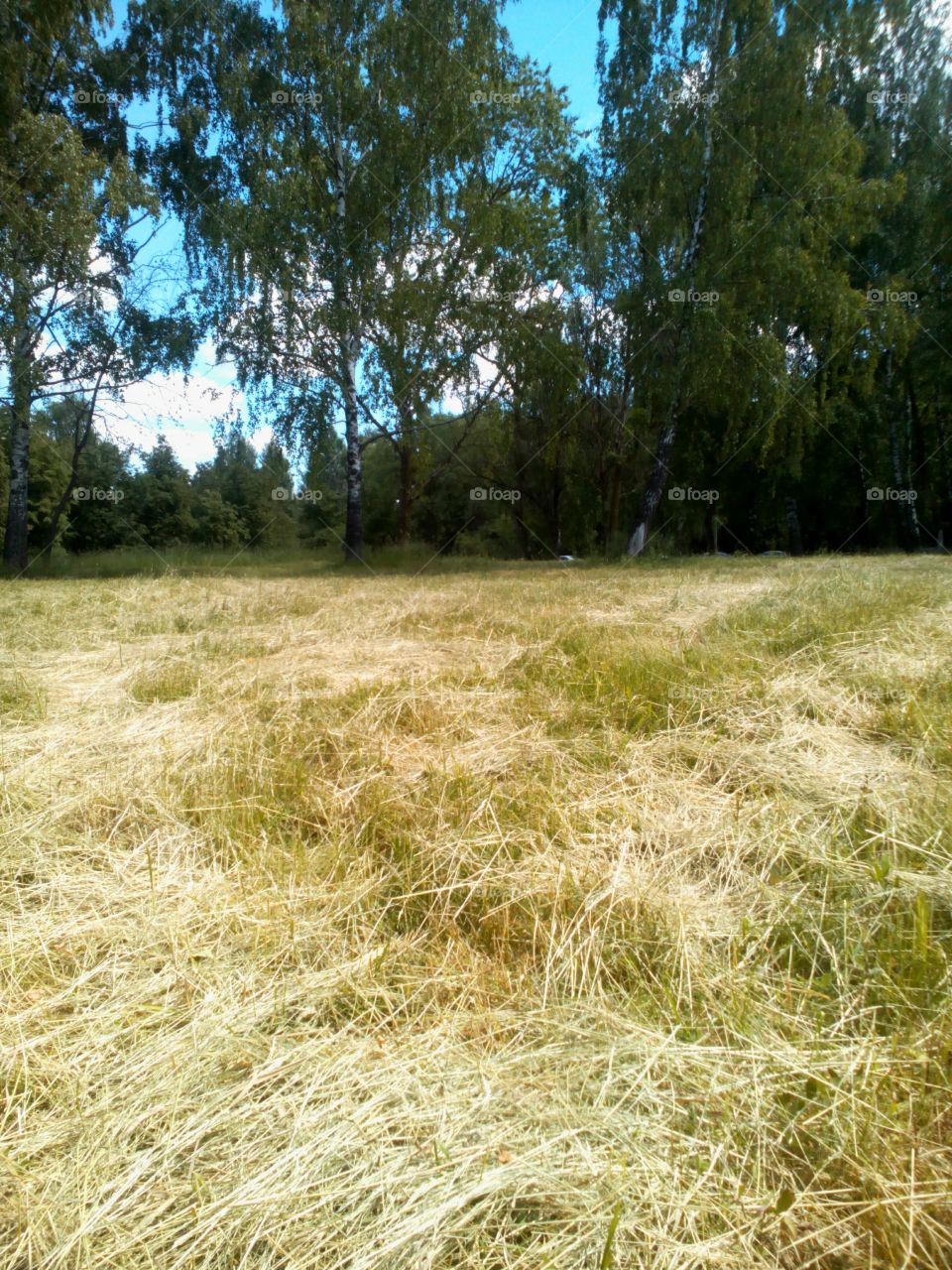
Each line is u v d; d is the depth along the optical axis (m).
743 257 13.17
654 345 14.36
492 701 3.28
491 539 26.89
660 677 3.32
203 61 13.10
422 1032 1.31
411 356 13.42
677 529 23.80
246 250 12.52
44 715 3.13
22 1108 1.14
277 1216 0.97
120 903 1.72
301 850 1.96
